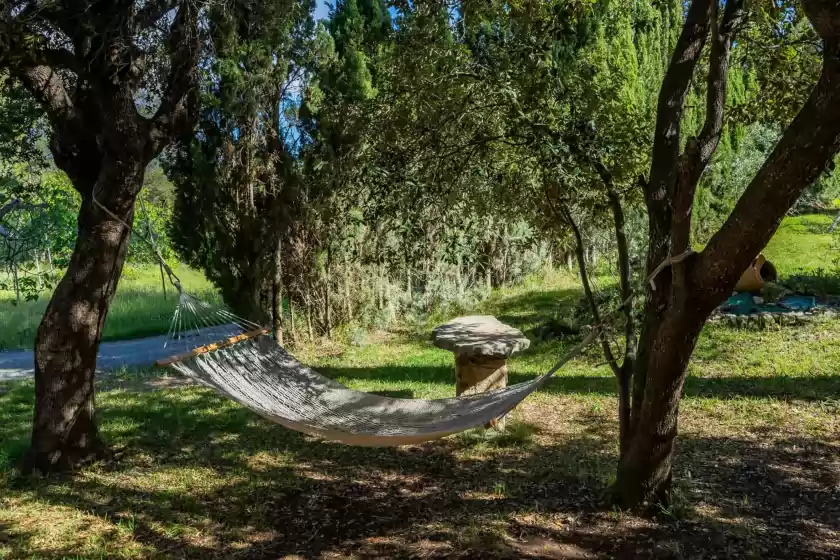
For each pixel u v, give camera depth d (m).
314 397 5.66
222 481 5.57
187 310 5.42
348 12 14.70
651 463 4.70
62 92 5.66
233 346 5.47
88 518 4.86
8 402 8.59
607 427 6.76
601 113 4.96
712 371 8.49
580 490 5.21
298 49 10.62
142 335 14.27
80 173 5.76
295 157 10.79
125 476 5.69
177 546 4.43
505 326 7.29
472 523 4.66
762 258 11.70
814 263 15.01
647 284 4.57
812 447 5.95
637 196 5.43
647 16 16.02
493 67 4.93
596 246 10.06
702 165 3.87
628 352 4.99
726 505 4.87
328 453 6.27
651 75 16.80
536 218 5.37
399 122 5.34
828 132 3.13
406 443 4.62
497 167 5.38
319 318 12.30
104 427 7.09
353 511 4.97
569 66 5.01
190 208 10.07
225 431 7.00
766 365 8.47
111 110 5.52
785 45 5.44
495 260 15.45
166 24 6.09
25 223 12.68
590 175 4.98
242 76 9.61
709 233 17.98
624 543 4.34
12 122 6.21
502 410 4.77
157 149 5.88
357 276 12.84
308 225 11.42
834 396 7.22
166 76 6.44
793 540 4.32
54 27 5.51
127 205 5.75
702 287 3.89
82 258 5.75
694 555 4.15
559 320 11.08
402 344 11.83
